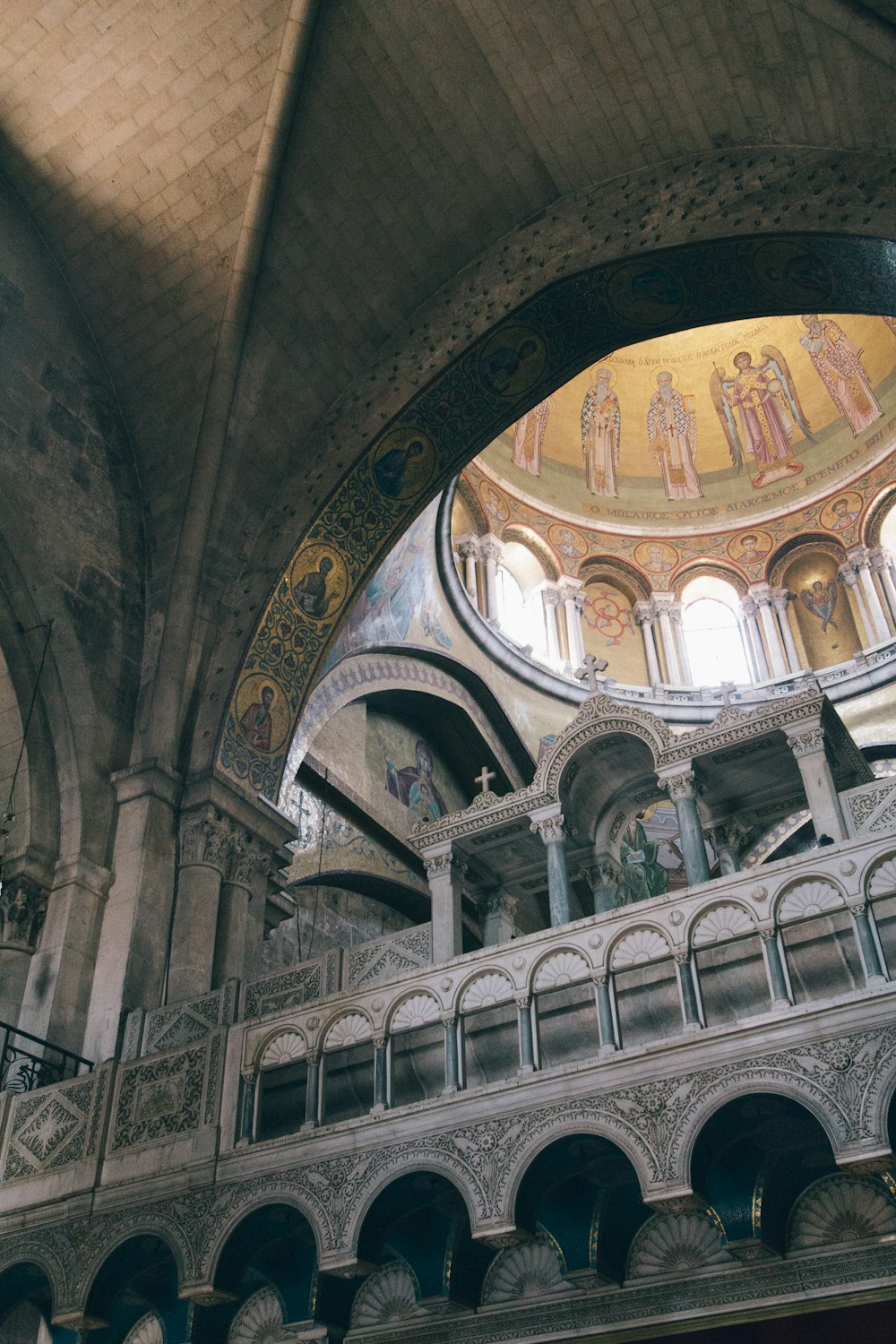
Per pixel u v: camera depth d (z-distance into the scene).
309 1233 11.77
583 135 15.93
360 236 17.12
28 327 16.88
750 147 15.17
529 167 16.47
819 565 27.30
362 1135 11.00
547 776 13.85
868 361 26.77
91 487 16.95
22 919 14.77
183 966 14.66
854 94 13.62
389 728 22.66
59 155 17.05
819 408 27.56
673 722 25.77
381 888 21.02
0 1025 13.28
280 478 17.72
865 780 13.65
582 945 10.90
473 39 15.41
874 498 26.45
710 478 28.23
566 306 16.73
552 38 15.04
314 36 15.70
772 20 13.59
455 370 17.25
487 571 25.56
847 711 24.70
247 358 17.31
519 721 24.36
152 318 17.55
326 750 20.48
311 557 17.39
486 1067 11.23
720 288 15.84
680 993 10.23
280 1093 12.08
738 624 27.41
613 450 28.31
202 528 17.05
